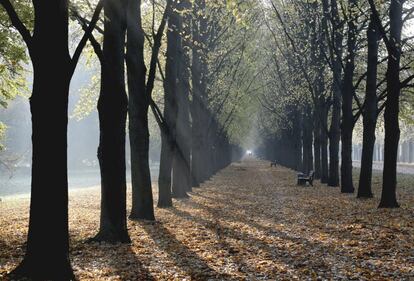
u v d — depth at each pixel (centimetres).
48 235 797
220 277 882
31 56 799
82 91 2567
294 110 5084
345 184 2702
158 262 1009
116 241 1212
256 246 1181
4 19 1508
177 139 2642
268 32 4216
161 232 1401
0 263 974
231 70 3891
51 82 794
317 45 3098
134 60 1596
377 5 1942
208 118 3822
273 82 5031
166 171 2131
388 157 1858
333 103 3192
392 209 1792
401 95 3036
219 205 2184
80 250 1121
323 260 1008
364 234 1288
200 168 3772
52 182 798
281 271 921
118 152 1209
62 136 806
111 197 1213
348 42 2530
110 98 1196
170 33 2166
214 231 1423
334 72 2648
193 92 3244
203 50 2872
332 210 1875
